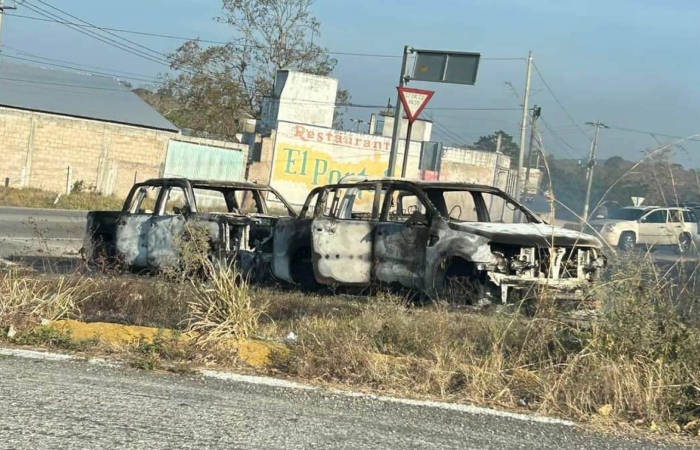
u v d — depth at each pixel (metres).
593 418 5.46
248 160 47.75
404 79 16.75
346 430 4.98
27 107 36.91
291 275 10.98
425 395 5.94
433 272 9.39
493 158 54.00
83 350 6.78
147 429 4.79
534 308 7.45
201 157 41.59
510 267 8.91
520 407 5.75
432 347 6.77
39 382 5.69
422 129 53.78
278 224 11.09
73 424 4.80
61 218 24.78
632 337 6.20
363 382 6.19
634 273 6.76
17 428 4.67
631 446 4.98
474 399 5.86
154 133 40.03
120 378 5.95
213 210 15.34
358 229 10.22
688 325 6.31
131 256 12.31
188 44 54.47
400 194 10.96
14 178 36.69
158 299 8.62
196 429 4.84
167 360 6.62
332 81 50.44
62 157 37.81
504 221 10.90
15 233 18.83
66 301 7.89
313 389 5.93
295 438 4.77
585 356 6.10
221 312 7.10
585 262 9.11
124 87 45.59
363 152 49.34
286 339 7.12
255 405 5.44
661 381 5.75
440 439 4.90
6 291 7.49
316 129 48.31
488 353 6.43
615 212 27.39
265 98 50.81
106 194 38.88
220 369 6.43
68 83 43.38
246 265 11.20
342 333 6.95
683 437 5.23
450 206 10.64
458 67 16.25
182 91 54.84
